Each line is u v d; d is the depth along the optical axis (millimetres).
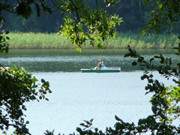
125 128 17922
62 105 110688
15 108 24922
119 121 18031
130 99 120062
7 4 16484
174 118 19734
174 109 19703
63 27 28734
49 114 98500
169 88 20125
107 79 158125
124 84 147250
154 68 19250
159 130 17922
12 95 24719
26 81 25812
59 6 26266
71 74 166000
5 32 24000
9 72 25547
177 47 19469
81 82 151250
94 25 28328
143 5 22469
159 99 19156
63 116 96875
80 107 108938
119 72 170750
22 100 25375
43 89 26609
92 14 27859
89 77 162000
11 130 34188
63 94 127875
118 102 115875
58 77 159000
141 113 100375
